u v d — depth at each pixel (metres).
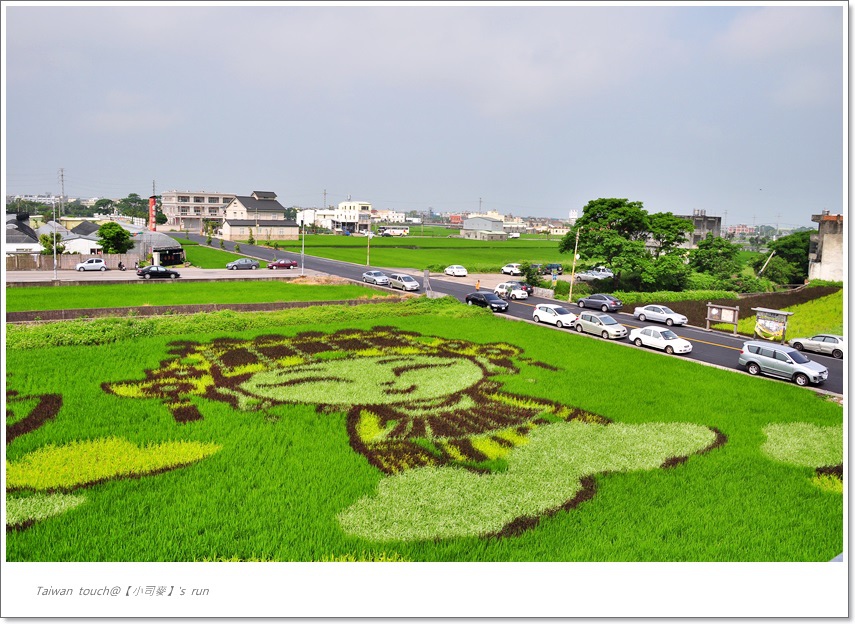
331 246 118.75
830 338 36.47
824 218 66.88
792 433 21.92
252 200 148.25
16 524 14.23
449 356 33.00
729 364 33.41
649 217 66.75
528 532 14.76
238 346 33.53
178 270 72.94
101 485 16.28
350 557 13.47
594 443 20.59
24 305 43.16
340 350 33.59
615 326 40.22
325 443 19.81
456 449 19.80
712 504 16.36
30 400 22.72
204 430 20.39
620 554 13.91
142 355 30.33
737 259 81.38
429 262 94.88
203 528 14.38
